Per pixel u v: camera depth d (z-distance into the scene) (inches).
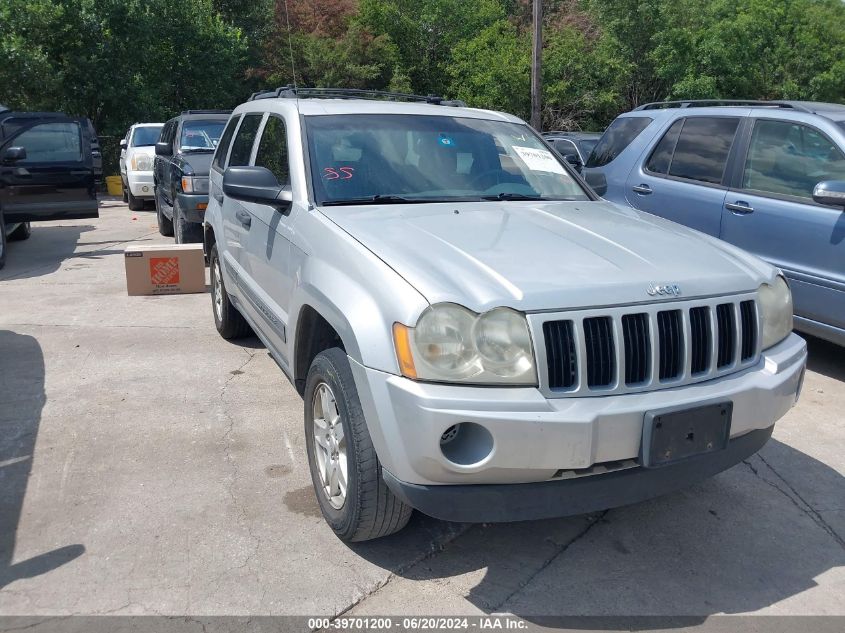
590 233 137.9
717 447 116.3
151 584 120.3
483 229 135.6
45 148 382.3
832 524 142.6
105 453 165.9
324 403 133.5
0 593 117.3
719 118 258.1
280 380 213.2
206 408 192.1
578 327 109.2
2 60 725.3
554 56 1264.8
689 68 1304.1
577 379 109.2
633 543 135.4
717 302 120.1
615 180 293.6
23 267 373.4
